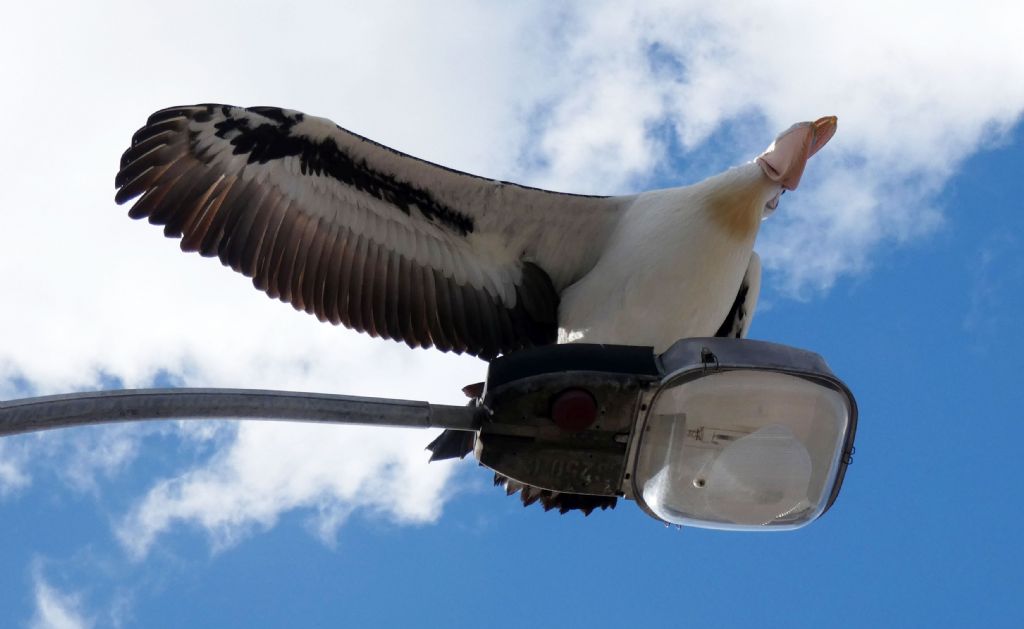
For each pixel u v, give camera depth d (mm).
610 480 4152
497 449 4082
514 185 5902
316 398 3971
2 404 3705
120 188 5809
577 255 6066
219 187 5910
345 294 6078
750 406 4059
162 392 3842
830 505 4188
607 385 3982
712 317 5785
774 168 5652
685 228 5656
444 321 6176
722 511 4156
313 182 5980
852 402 4102
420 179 5949
